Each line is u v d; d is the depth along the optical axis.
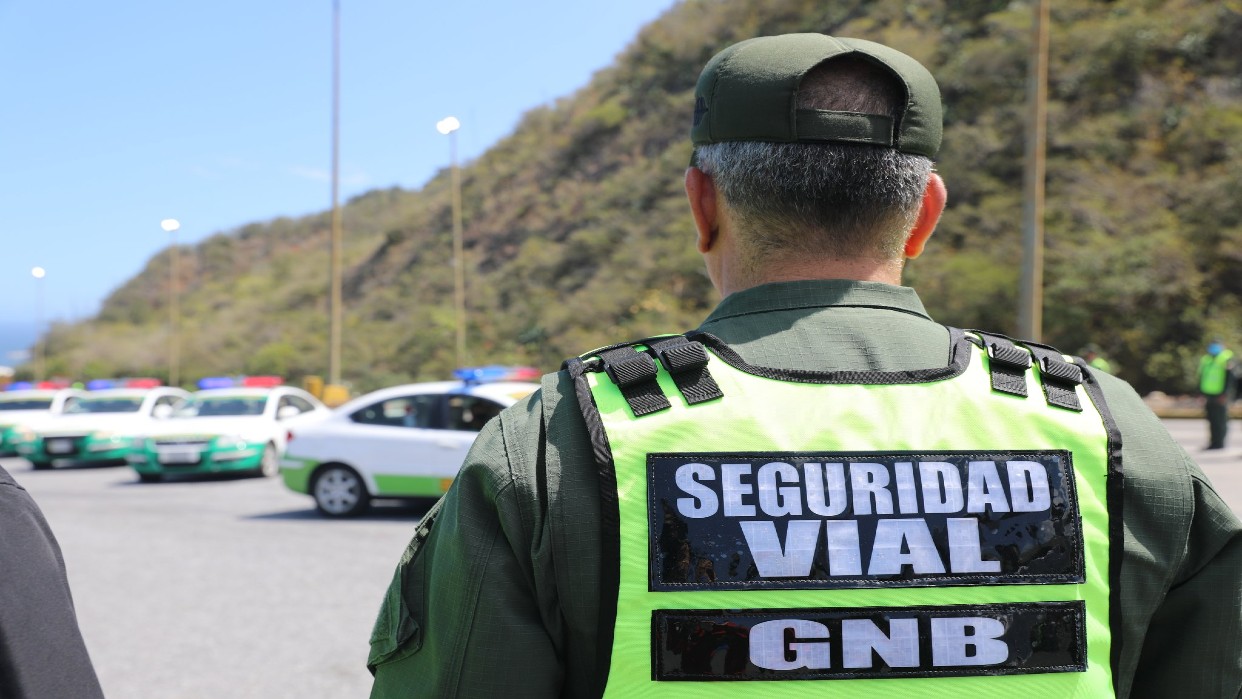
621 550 0.94
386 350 43.22
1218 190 25.98
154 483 12.75
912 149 1.09
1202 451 13.20
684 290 35.34
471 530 1.00
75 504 10.51
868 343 1.05
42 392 17.55
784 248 1.10
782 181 1.07
